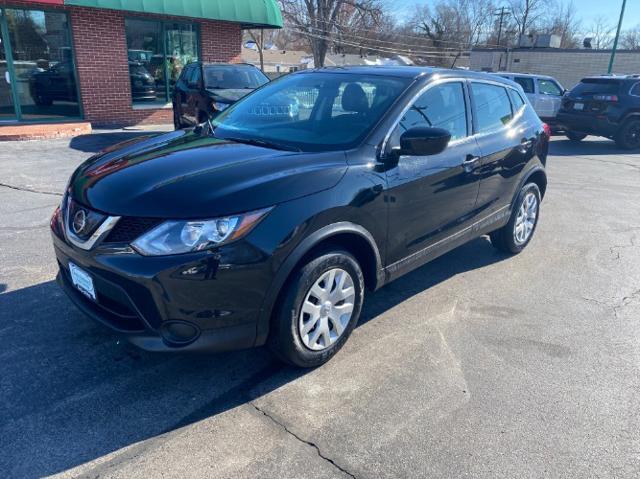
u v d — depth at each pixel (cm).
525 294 437
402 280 459
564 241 580
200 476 235
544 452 257
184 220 255
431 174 365
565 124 1409
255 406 283
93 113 1361
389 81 375
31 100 1282
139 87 1437
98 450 248
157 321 262
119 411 275
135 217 261
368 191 315
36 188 711
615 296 439
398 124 347
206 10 1378
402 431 268
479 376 317
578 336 370
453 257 521
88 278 279
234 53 1574
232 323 270
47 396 284
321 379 309
